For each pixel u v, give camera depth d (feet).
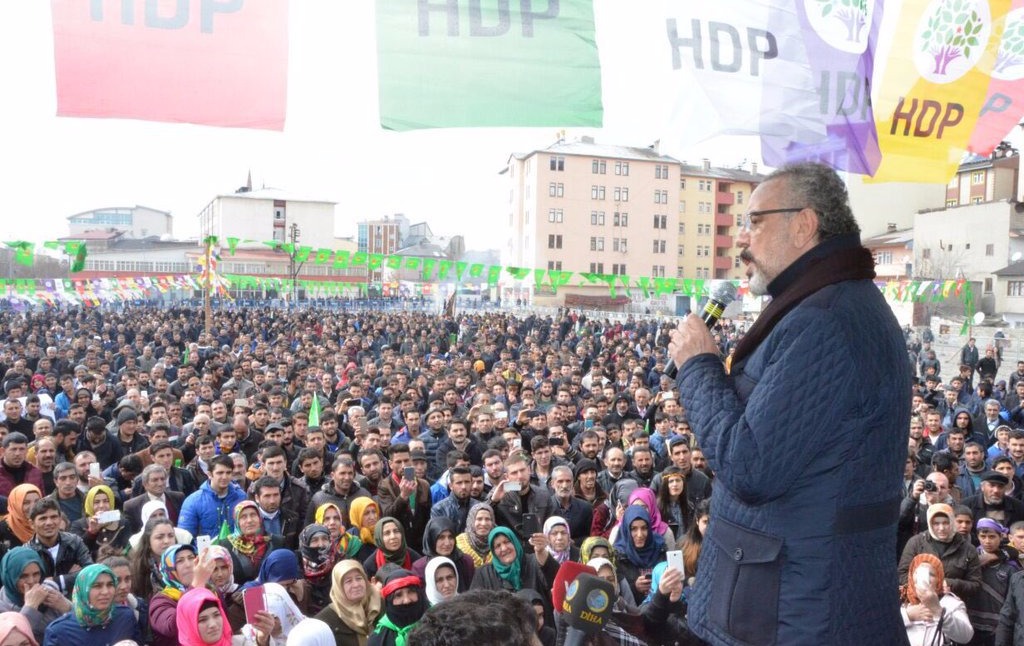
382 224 366.63
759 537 5.92
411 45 12.16
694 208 242.58
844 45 14.35
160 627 15.43
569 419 38.78
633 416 38.63
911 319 130.21
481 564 19.31
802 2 14.10
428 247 311.06
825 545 5.70
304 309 152.97
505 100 12.37
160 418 31.24
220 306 151.02
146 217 358.64
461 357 64.90
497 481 24.43
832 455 5.69
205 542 17.33
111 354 61.46
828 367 5.65
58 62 10.79
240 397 42.78
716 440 5.91
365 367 53.16
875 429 5.80
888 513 5.96
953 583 18.20
